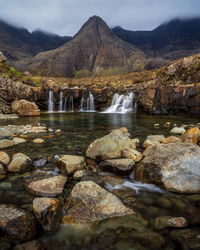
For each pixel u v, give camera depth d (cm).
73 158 543
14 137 919
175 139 699
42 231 288
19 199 374
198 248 255
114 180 476
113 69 9950
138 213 338
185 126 1264
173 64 2408
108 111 2677
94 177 480
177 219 313
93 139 905
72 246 264
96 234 285
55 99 2769
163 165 468
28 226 286
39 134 1017
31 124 1387
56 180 423
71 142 845
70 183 450
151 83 2609
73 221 310
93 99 2891
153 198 394
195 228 297
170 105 2125
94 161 576
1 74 2592
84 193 369
